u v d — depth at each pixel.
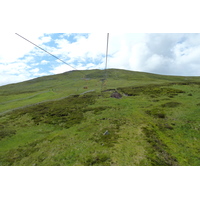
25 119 40.28
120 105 42.16
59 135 25.45
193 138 20.17
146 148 16.34
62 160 16.06
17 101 76.12
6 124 37.94
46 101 66.81
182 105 34.47
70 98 65.25
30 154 19.86
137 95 53.41
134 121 27.80
